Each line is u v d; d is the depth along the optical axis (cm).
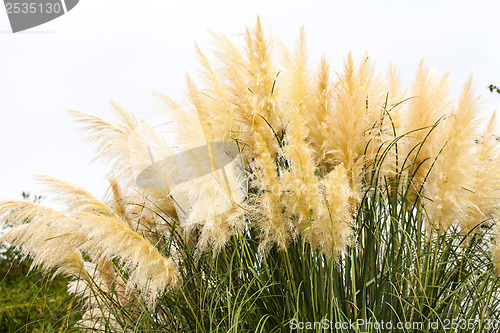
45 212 335
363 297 296
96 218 280
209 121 328
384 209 323
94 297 361
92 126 354
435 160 321
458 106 319
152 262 278
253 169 323
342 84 326
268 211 291
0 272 592
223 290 315
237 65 337
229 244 330
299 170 286
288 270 312
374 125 335
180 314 321
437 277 330
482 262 343
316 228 288
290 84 333
